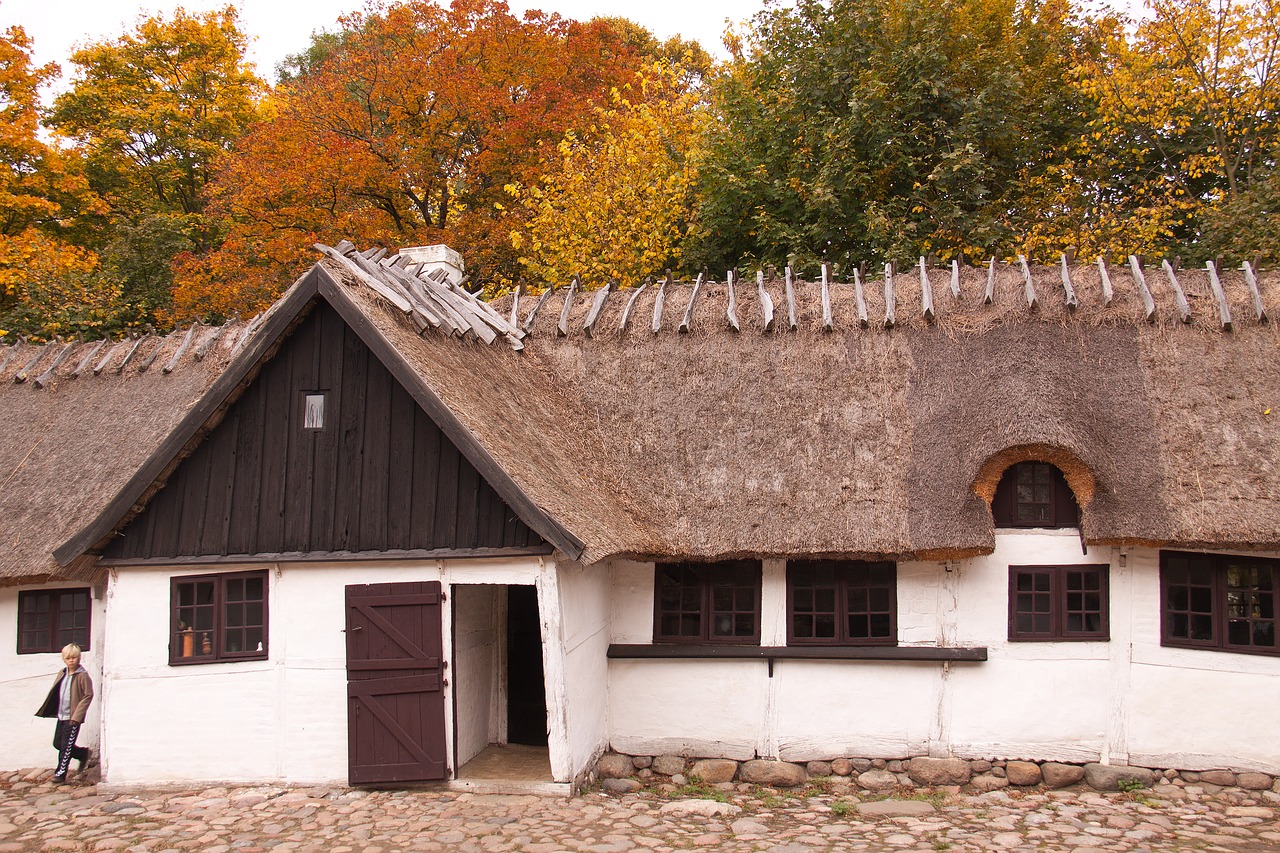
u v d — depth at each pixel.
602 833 9.50
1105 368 12.51
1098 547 11.79
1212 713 11.38
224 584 11.45
